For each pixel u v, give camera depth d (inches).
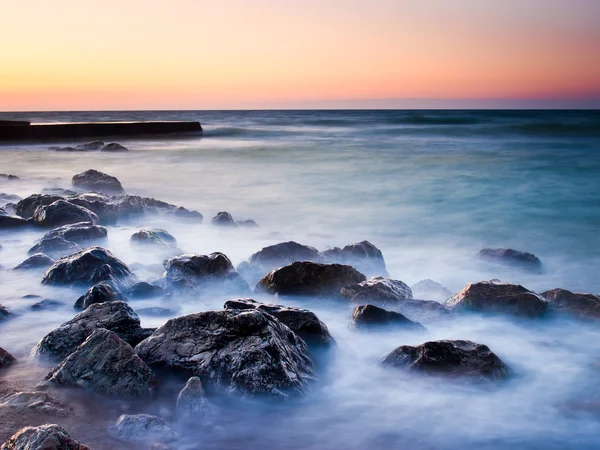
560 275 407.8
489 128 1903.3
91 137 1609.3
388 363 228.8
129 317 236.7
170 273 314.5
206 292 310.3
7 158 1147.3
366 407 201.2
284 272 314.3
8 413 180.1
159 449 165.9
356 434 184.7
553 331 275.6
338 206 665.6
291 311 243.0
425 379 218.2
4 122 1577.3
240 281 322.3
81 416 183.9
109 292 283.6
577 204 671.8
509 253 421.4
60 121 3634.4
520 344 261.1
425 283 342.6
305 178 871.7
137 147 1425.9
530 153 1157.1
